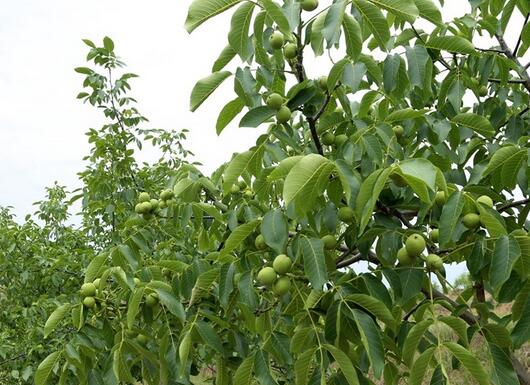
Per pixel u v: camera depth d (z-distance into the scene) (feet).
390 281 6.69
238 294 8.00
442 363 5.64
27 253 21.75
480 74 9.63
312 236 6.83
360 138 7.59
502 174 7.34
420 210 7.16
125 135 17.90
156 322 10.21
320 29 6.76
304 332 6.58
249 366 7.07
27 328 19.89
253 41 7.76
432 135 8.81
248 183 9.59
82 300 9.04
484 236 7.04
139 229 11.28
